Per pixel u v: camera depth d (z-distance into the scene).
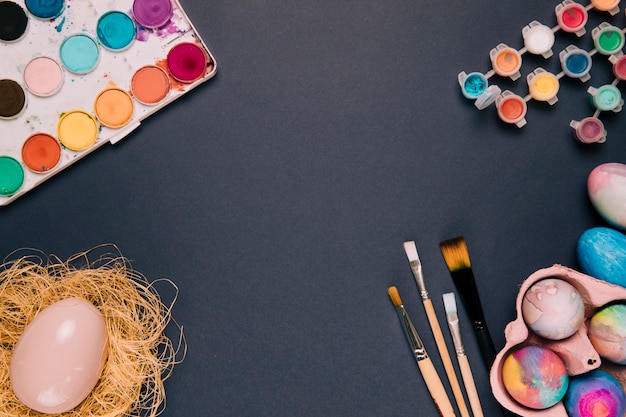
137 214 1.11
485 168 1.12
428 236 1.11
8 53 1.07
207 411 1.09
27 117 1.08
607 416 0.94
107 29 1.08
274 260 1.11
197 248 1.11
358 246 1.11
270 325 1.10
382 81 1.12
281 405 1.09
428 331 1.10
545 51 1.11
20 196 1.09
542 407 0.96
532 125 1.13
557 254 1.11
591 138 1.10
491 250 1.11
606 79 1.13
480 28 1.13
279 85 1.12
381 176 1.12
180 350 1.09
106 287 1.07
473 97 1.11
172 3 1.09
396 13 1.13
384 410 1.09
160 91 1.09
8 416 1.03
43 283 1.08
